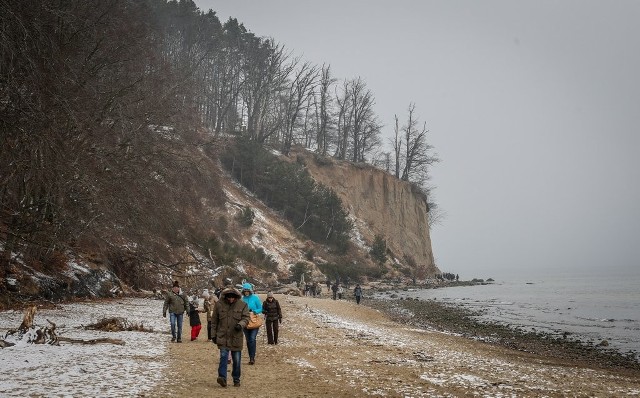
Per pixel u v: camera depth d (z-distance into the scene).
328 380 10.78
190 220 39.34
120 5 29.30
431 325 31.12
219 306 9.67
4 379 8.85
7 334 12.55
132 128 27.50
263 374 11.13
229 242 51.91
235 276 43.16
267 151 76.12
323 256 67.19
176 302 15.00
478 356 17.12
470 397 9.80
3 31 17.47
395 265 82.94
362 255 75.50
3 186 21.02
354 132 99.12
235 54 88.69
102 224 26.81
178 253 38.50
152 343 14.32
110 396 8.05
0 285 20.02
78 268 26.20
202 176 36.28
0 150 18.97
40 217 23.42
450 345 20.36
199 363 11.80
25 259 23.17
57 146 20.66
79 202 24.69
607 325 33.06
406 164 100.62
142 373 10.09
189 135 35.09
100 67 27.47
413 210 97.00
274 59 87.81
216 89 84.12
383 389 10.10
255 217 61.88
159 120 30.78
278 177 71.62
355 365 12.88
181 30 79.94
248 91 85.88
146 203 29.34
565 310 43.81
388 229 89.06
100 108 26.64
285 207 70.38
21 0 18.67
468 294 65.06
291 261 59.25
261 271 50.62
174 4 80.38
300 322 23.70
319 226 71.75
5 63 17.94
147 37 32.38
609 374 15.89
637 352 22.56
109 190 25.77
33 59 19.31
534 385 11.62
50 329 12.89
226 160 72.62
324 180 84.31
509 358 18.09
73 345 12.84
